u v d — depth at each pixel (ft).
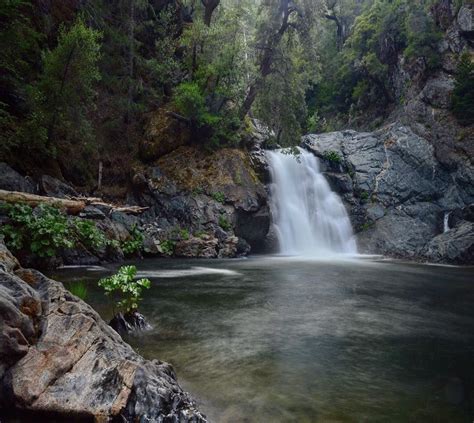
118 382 14.51
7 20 57.47
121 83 88.17
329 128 151.84
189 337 24.53
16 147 62.18
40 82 63.87
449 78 107.34
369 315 31.53
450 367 20.51
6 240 42.73
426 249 81.76
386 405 16.19
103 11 88.53
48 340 15.89
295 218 92.68
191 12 111.45
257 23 97.91
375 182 99.55
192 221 76.54
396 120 115.55
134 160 86.43
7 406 13.93
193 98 82.07
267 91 98.43
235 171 84.28
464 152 94.84
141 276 48.44
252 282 45.70
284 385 17.92
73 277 42.70
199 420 13.84
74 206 54.85
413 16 116.78
